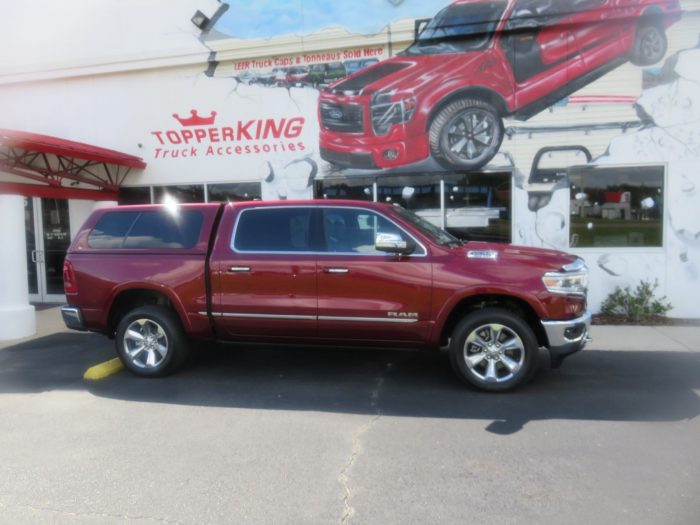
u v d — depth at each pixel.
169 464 3.99
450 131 9.51
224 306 5.89
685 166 8.87
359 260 5.59
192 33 10.45
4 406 5.30
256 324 5.87
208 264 5.93
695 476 3.68
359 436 4.45
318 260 5.68
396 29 9.51
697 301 8.98
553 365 5.42
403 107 9.64
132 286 6.10
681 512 3.24
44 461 4.07
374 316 5.56
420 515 3.27
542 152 9.24
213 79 10.48
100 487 3.67
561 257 5.49
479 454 4.07
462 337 5.43
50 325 9.30
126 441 4.42
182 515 3.32
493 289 5.29
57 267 11.74
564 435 4.40
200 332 6.03
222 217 6.11
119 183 10.98
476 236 9.55
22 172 8.71
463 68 9.36
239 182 10.56
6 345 7.89
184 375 6.29
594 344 7.34
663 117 8.88
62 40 11.01
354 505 3.39
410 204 9.77
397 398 5.38
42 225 11.70
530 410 4.98
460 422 4.71
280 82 10.17
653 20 8.77
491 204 9.48
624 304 8.94
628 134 9.00
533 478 3.69
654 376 5.96
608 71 8.98
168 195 10.88
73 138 11.18
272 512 3.33
